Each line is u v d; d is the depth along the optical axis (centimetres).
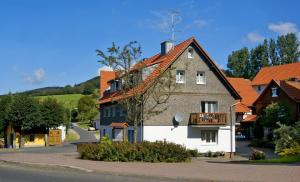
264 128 5469
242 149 4703
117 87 4591
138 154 2567
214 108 4262
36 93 14675
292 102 5372
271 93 5750
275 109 5097
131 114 3559
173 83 3947
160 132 3978
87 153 2727
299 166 1986
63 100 13612
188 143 4084
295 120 5253
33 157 2997
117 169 2008
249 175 1644
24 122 6053
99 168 2064
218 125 4138
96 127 10538
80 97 13575
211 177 1620
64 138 7381
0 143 6475
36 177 1847
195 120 4053
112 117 4778
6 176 1905
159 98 3906
